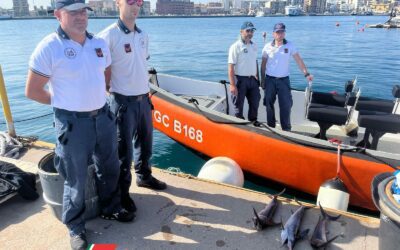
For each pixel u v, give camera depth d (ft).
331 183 10.94
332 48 58.70
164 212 9.38
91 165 8.55
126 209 9.16
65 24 6.66
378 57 48.29
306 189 12.43
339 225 8.89
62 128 7.11
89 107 7.16
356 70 38.73
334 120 13.23
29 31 104.88
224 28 115.85
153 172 11.50
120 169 8.99
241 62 14.99
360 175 11.10
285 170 12.58
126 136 8.87
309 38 76.33
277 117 18.92
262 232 8.66
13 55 51.88
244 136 13.20
